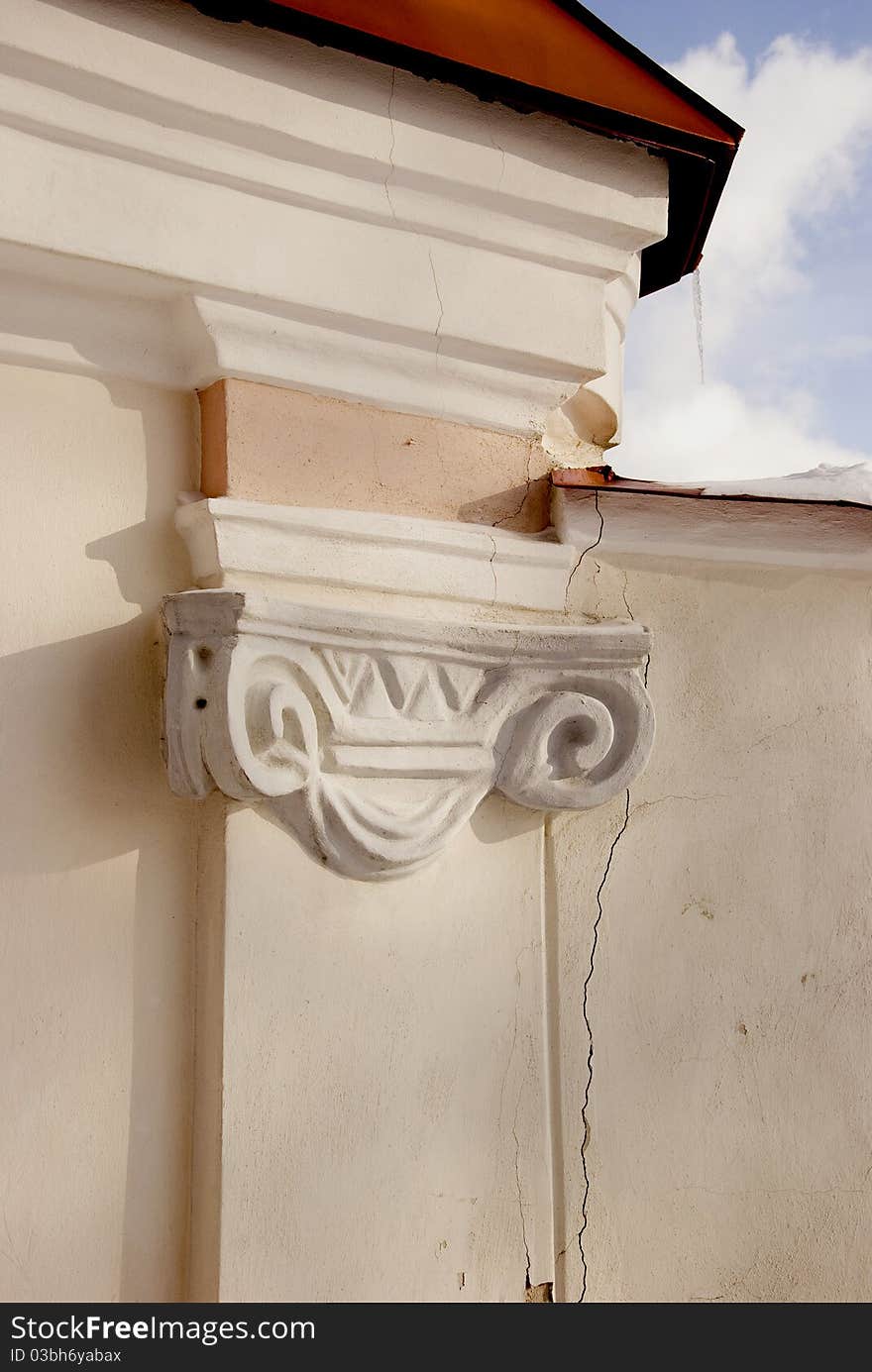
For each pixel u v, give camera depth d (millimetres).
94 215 2148
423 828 2395
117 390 2318
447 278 2508
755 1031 2793
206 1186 2184
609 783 2574
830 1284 2795
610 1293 2543
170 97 2158
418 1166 2357
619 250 2703
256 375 2354
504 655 2514
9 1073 2080
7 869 2113
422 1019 2406
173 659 2221
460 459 2609
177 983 2252
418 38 2291
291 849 2301
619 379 3057
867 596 3084
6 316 2189
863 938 2959
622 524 2748
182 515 2316
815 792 2947
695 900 2766
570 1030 2586
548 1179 2508
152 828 2260
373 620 2342
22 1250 2066
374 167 2373
